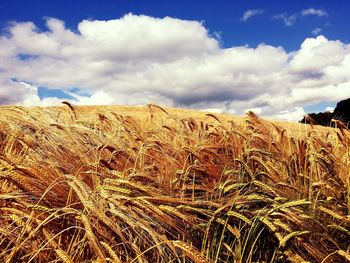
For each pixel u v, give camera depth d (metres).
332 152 3.77
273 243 2.49
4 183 2.52
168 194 2.68
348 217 2.39
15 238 2.02
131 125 4.63
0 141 3.73
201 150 3.45
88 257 2.05
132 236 2.21
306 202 2.30
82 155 3.28
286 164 3.34
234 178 3.21
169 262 1.98
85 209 2.04
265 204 2.79
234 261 2.22
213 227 2.47
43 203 2.22
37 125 4.16
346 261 2.27
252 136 3.79
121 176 2.51
